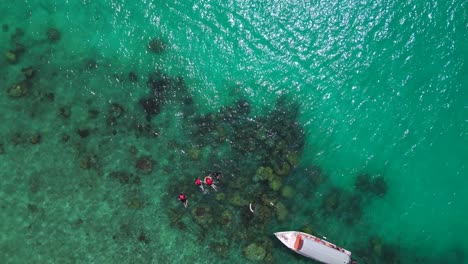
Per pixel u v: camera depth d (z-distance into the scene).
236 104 21.92
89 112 20.98
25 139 20.50
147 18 21.88
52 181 20.52
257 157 21.44
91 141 20.88
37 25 21.08
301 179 21.73
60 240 20.25
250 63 22.45
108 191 20.75
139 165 20.98
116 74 21.39
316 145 22.34
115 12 21.66
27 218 20.19
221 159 21.33
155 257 20.61
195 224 20.91
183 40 22.05
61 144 20.69
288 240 20.56
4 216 20.05
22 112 20.61
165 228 20.81
